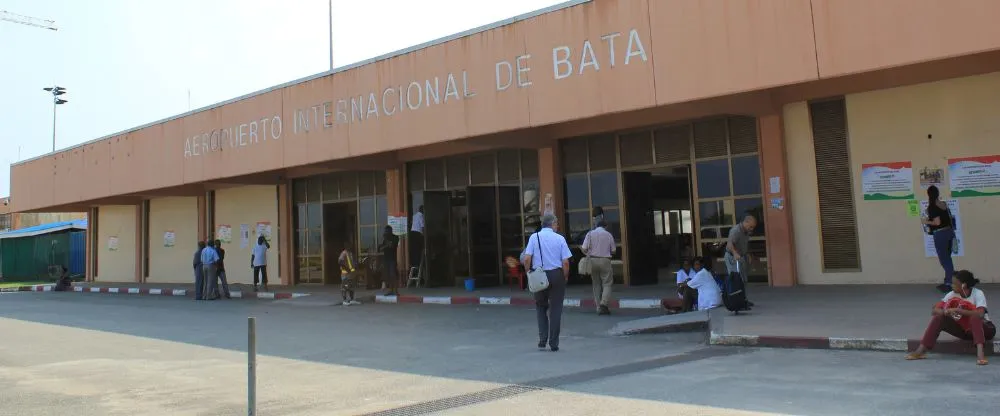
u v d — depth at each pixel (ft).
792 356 28.22
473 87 53.21
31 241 138.00
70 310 64.13
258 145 70.79
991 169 43.27
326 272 81.15
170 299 76.02
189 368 31.22
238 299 72.28
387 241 61.82
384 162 72.13
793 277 49.32
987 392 21.01
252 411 19.20
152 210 105.40
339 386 26.14
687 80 42.98
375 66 60.18
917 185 45.60
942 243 40.01
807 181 49.42
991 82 43.42
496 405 21.89
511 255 65.16
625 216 58.08
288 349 36.04
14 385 28.02
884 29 36.76
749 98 48.34
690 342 33.27
